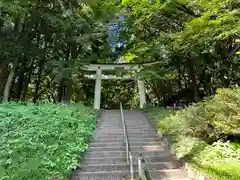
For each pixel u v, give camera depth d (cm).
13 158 454
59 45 1248
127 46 1294
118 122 916
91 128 750
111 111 1225
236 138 485
